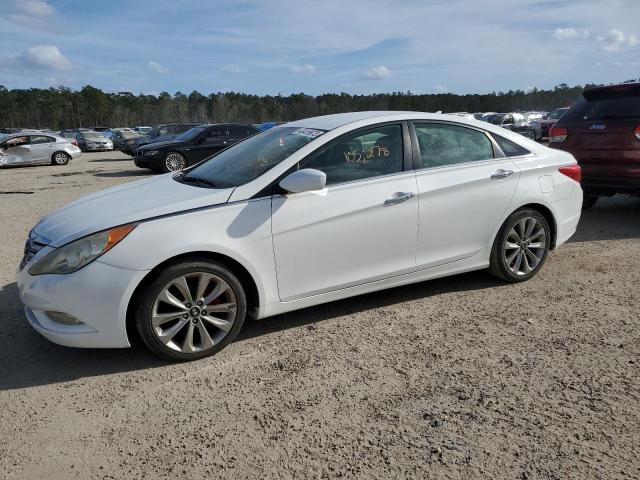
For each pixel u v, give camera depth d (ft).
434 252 13.92
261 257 11.69
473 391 9.96
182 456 8.41
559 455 8.14
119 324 10.69
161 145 52.21
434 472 7.86
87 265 10.52
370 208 12.68
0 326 13.34
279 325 13.17
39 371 11.20
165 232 10.84
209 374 10.93
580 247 19.12
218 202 11.44
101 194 13.42
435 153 13.97
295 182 11.43
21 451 8.64
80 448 8.70
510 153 15.16
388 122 13.50
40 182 46.62
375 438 8.68
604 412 9.20
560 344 11.73
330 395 9.98
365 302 14.47
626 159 20.99
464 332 12.48
